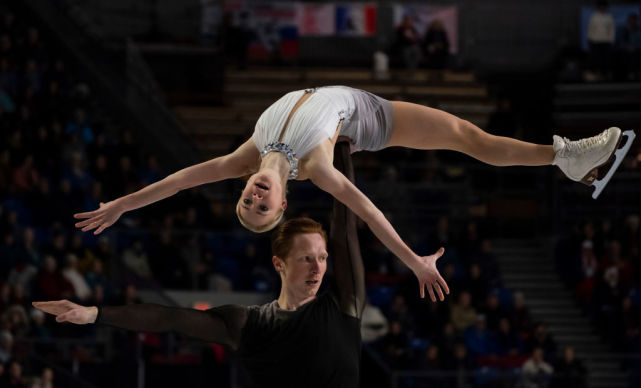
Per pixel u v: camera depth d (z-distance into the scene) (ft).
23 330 53.26
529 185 79.36
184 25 97.09
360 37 96.12
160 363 54.19
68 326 55.31
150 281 61.98
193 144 86.48
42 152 69.56
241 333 16.81
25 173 66.28
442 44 93.66
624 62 92.63
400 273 65.92
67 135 71.36
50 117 72.90
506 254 77.15
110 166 70.33
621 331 66.95
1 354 50.34
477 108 90.74
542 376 56.80
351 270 17.20
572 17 97.55
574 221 76.89
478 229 75.82
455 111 90.38
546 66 96.89
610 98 90.48
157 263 62.49
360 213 17.33
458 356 59.26
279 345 16.62
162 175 73.72
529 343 62.44
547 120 90.38
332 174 17.54
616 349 66.85
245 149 18.66
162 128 84.33
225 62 93.20
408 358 58.75
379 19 96.43
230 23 93.09
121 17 96.48
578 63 92.68
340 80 91.81
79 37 85.51
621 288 69.00
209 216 68.13
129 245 62.80
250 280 63.93
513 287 74.08
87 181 68.49
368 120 19.22
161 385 53.88
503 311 64.28
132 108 83.15
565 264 72.28
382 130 19.51
